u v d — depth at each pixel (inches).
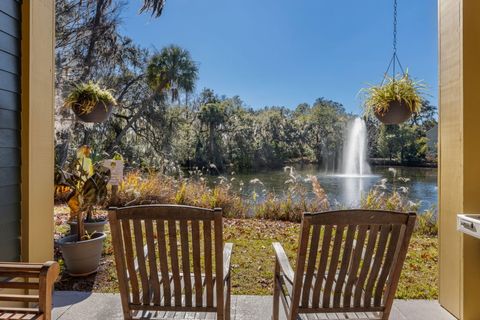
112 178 152.6
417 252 137.3
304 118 664.4
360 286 57.1
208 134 592.4
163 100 467.8
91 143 379.2
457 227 75.0
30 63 84.2
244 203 225.3
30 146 84.3
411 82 112.3
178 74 468.1
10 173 79.4
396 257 55.1
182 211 53.3
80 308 86.5
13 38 80.4
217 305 57.6
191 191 238.7
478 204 78.8
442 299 88.4
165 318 59.4
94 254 108.6
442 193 89.1
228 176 515.2
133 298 58.9
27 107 83.4
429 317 83.4
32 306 83.7
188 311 58.5
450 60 85.5
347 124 621.9
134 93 440.5
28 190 83.6
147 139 455.8
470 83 79.7
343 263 55.8
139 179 243.6
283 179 470.6
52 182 96.0
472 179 79.2
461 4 80.4
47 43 93.0
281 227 182.9
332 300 58.3
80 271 106.3
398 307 88.2
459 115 81.5
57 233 159.2
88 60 322.3
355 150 534.6
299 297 56.8
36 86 87.1
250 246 143.6
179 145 502.9
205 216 53.4
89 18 308.3
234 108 637.3
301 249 54.1
